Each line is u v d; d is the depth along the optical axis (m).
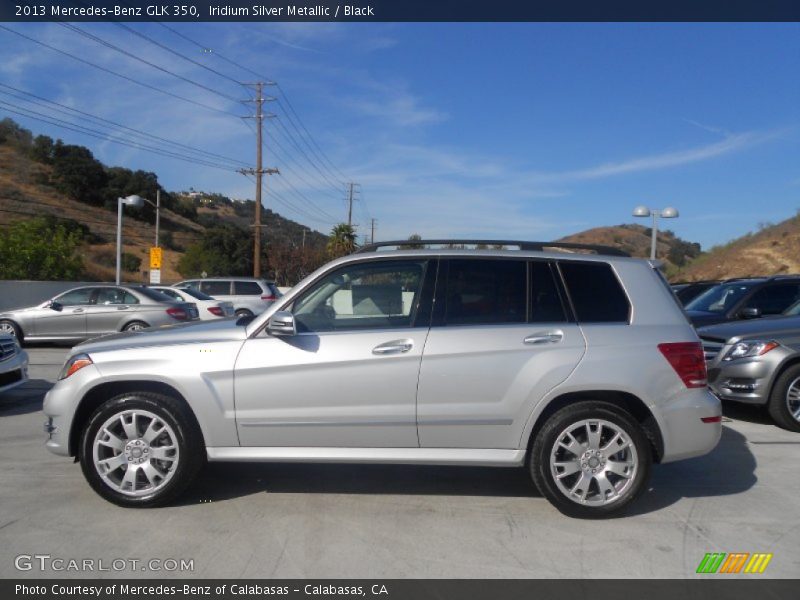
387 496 5.40
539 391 4.87
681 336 5.03
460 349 4.90
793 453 6.82
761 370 7.75
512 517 4.98
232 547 4.43
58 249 32.19
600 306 5.09
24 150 74.06
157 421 5.00
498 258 5.18
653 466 6.34
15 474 5.84
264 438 5.00
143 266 58.97
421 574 4.09
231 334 5.10
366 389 4.91
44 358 14.13
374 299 5.12
